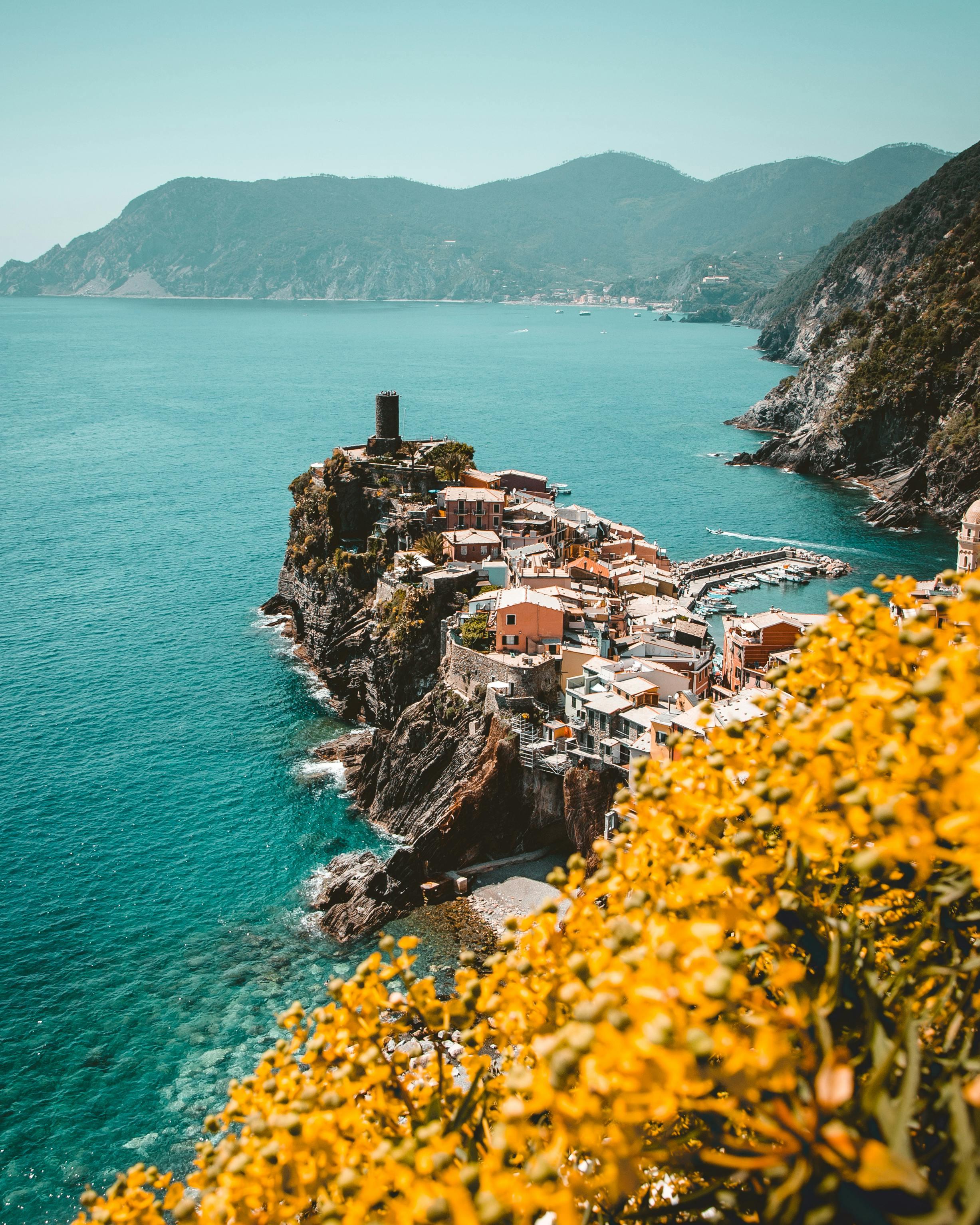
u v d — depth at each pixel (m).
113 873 96.31
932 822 11.08
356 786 112.75
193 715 131.12
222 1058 74.19
